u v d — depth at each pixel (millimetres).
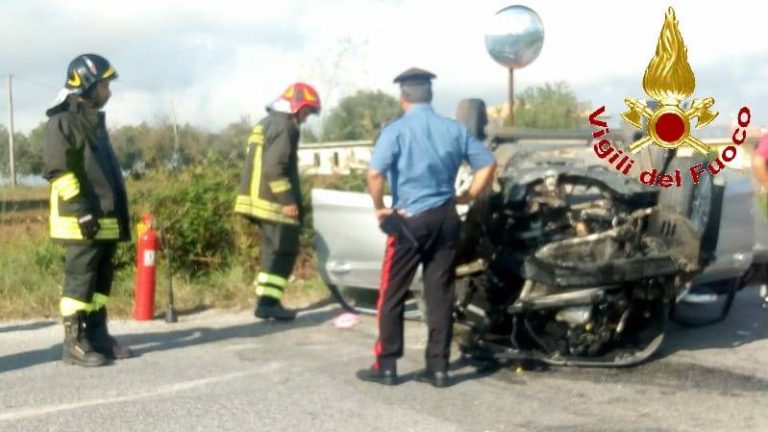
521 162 7828
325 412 6238
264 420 6074
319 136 16484
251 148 9266
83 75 7328
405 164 6695
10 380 7016
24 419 6074
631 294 7102
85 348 7441
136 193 10977
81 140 7270
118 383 6938
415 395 6648
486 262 7238
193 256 10898
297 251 9328
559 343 7219
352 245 8812
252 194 9203
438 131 6758
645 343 7457
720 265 8531
